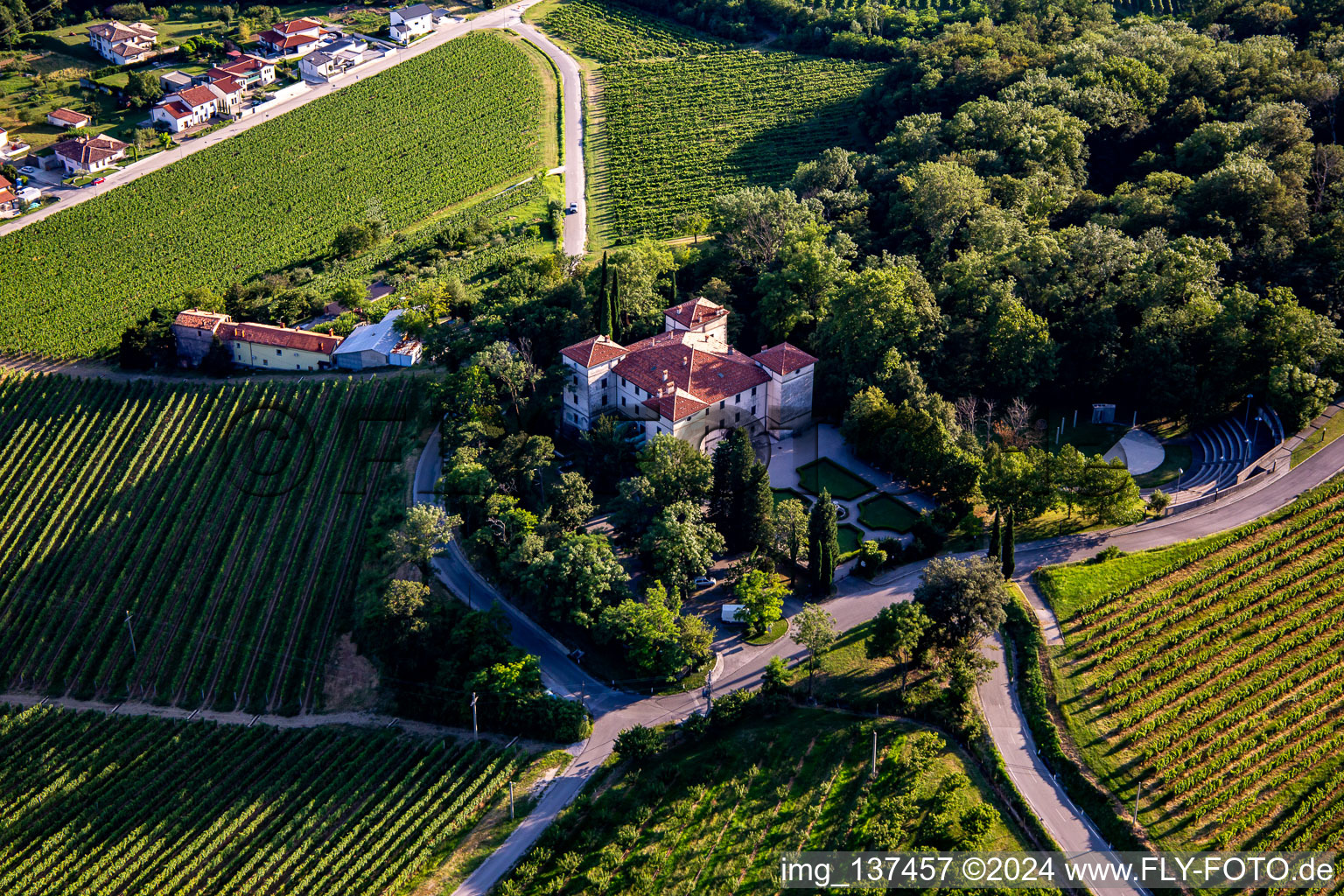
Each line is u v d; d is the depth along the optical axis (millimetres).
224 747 148750
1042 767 127375
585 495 165875
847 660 144125
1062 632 143500
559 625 153750
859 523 166750
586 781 132500
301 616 167875
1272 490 163000
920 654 139500
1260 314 180250
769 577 153875
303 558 177000
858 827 121000
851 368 185000
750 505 158875
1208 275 185500
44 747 153125
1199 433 179375
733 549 164625
